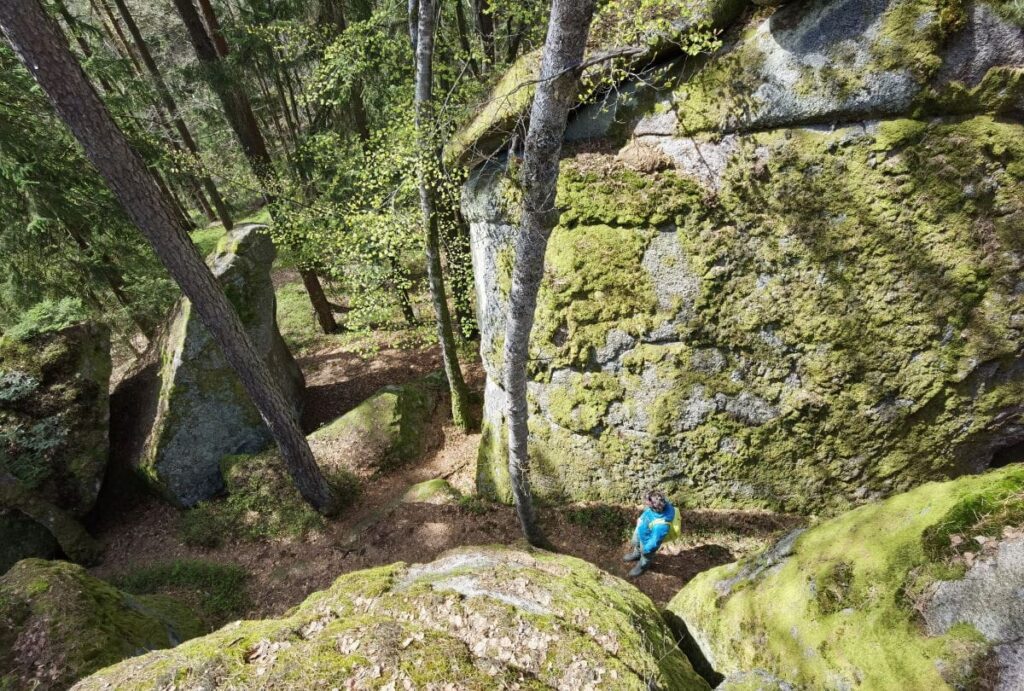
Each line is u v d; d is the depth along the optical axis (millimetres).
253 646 3172
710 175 6582
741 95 6211
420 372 14016
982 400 6227
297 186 12562
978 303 5945
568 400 8219
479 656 2955
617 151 7090
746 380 7113
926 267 5992
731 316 6941
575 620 3283
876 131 5785
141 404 10641
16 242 10375
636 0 6348
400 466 10406
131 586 7750
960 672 2510
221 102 11820
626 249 7242
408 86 9766
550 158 4316
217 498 9914
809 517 7336
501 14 10266
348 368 14773
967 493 3125
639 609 3906
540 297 7914
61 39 5207
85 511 9250
